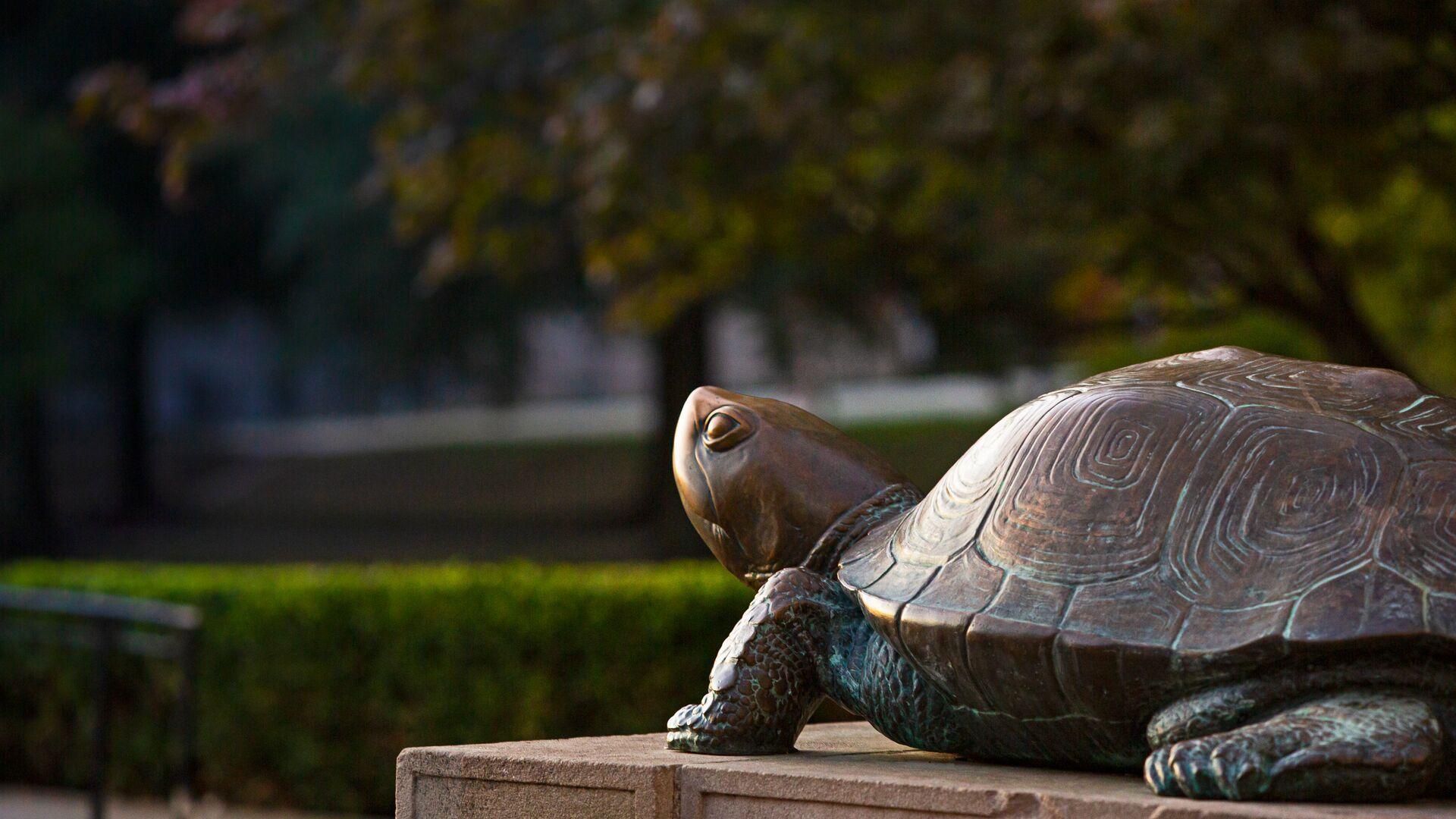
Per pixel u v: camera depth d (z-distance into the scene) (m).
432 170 8.10
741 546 3.19
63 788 7.59
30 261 17.00
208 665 6.93
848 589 2.83
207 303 22.48
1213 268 7.87
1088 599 2.41
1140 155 6.11
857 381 25.86
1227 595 2.31
